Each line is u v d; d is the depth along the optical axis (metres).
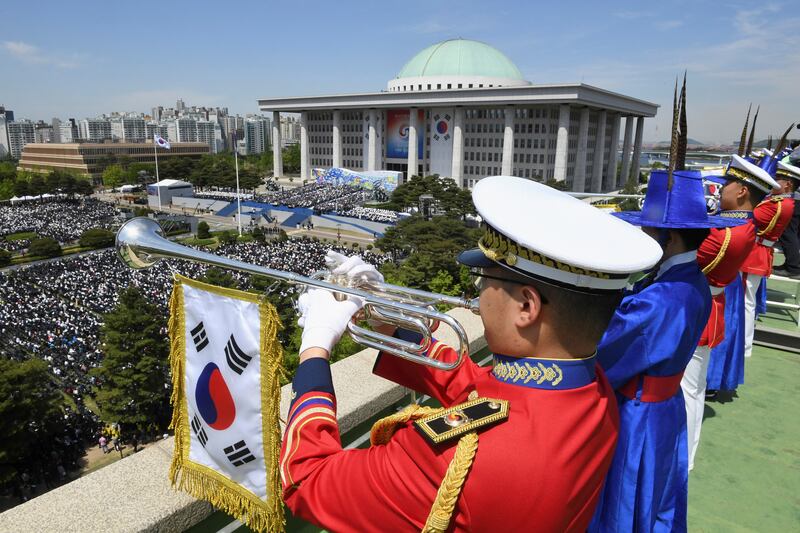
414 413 1.52
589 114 94.69
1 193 101.81
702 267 3.63
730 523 3.33
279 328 1.82
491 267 1.51
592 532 2.80
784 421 4.51
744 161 4.90
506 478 1.29
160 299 39.81
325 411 1.63
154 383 25.16
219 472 2.03
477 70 104.94
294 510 1.59
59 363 30.36
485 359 4.66
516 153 90.06
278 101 110.44
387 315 1.99
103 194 115.81
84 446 24.70
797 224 8.35
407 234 50.75
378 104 96.31
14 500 21.52
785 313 6.99
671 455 2.76
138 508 2.40
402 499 1.34
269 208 82.44
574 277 1.35
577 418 1.41
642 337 2.57
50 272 49.31
